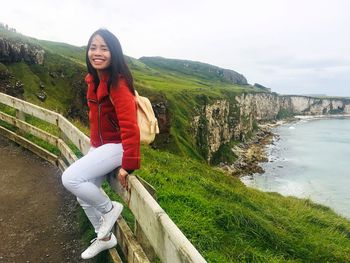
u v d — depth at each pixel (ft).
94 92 12.69
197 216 22.71
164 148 233.55
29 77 239.50
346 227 38.75
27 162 28.96
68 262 16.30
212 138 368.07
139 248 12.85
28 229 19.16
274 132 578.25
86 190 12.60
